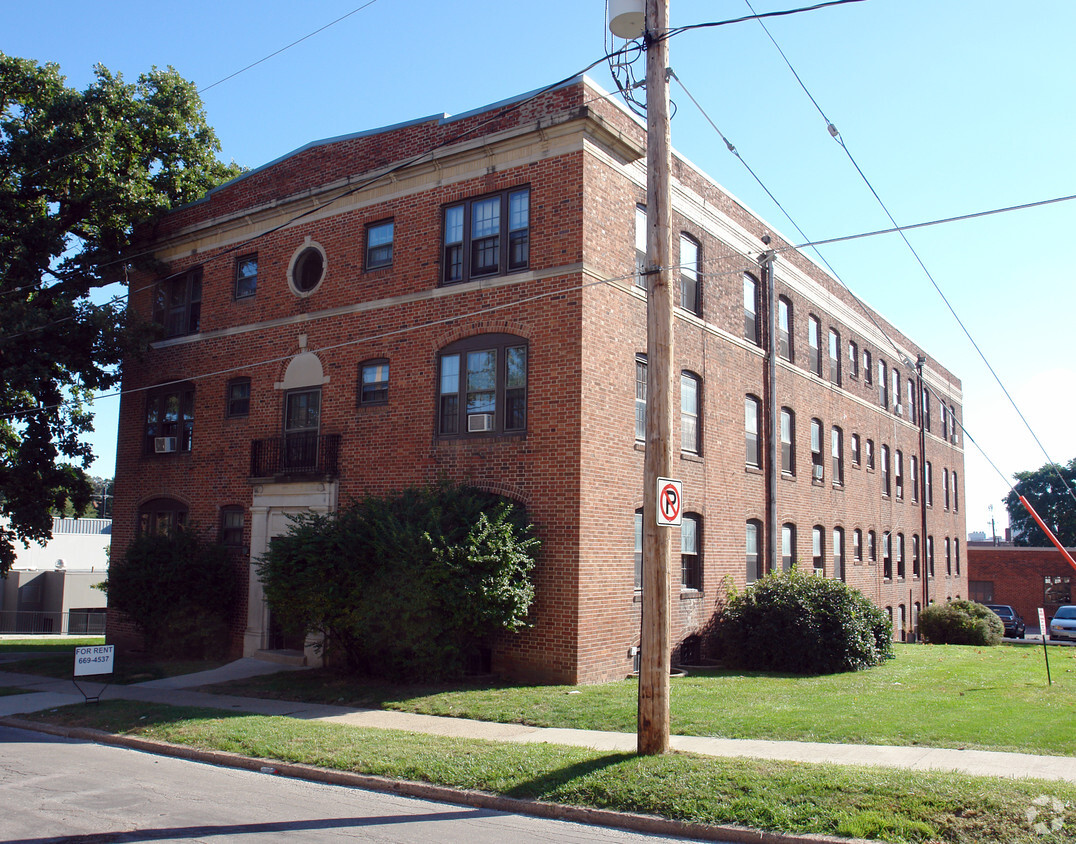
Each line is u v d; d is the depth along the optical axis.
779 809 7.43
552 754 9.64
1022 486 74.50
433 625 14.88
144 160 24.66
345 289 19.59
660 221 9.90
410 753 10.10
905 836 6.75
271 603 16.34
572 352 15.95
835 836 6.91
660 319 9.78
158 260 23.78
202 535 21.62
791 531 24.91
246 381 21.55
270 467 20.16
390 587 14.93
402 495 17.05
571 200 16.34
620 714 12.23
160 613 20.06
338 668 17.03
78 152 21.56
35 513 22.69
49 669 19.83
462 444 17.12
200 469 21.97
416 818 8.07
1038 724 10.91
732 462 21.44
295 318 20.45
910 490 36.22
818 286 27.81
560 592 15.51
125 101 23.53
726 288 21.95
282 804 8.59
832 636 17.50
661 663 9.40
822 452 27.44
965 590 44.28
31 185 22.23
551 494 15.88
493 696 13.96
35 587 45.09
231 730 11.82
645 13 10.30
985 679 15.45
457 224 18.05
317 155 20.62
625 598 16.53
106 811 8.28
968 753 9.42
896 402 35.66
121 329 21.62
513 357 16.84
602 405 16.33
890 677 16.05
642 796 8.05
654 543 9.50
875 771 8.29
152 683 17.41
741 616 18.70
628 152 17.39
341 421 19.19
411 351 18.20
